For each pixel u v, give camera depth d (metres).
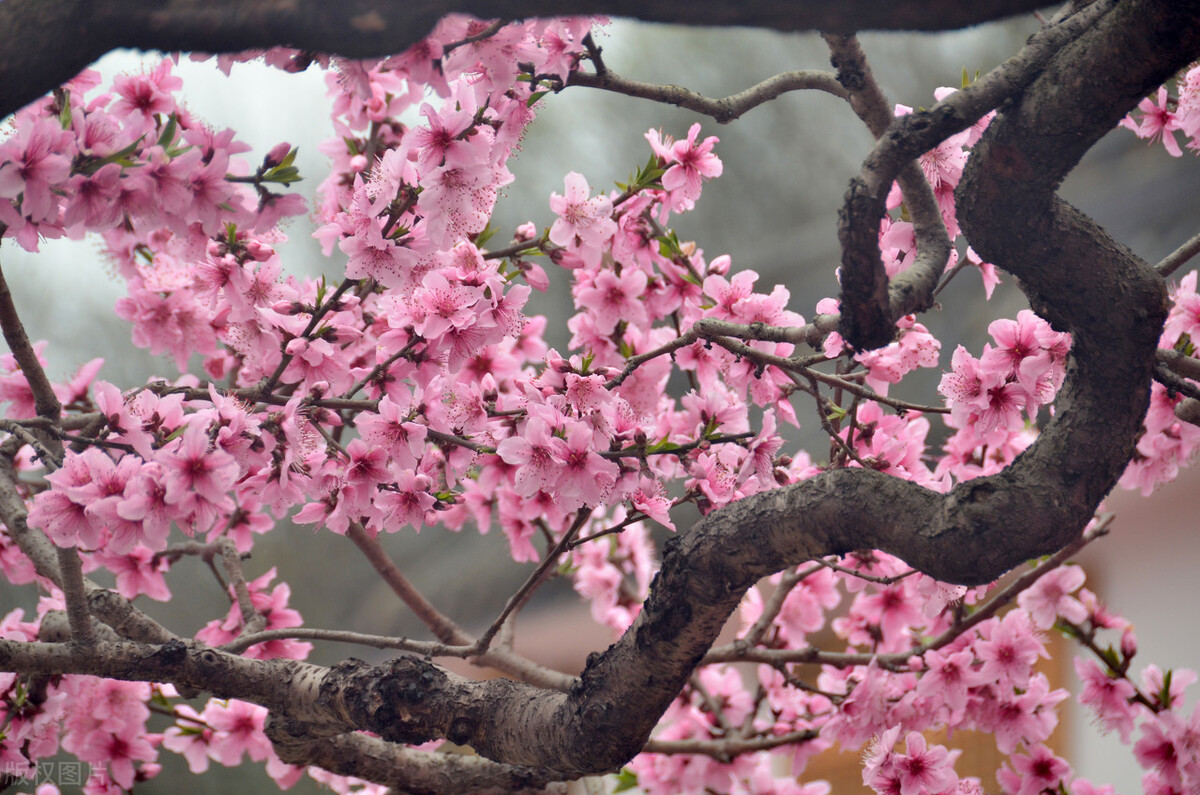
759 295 3.83
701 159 3.83
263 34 3.43
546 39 3.66
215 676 3.71
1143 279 3.54
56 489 3.61
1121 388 3.55
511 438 3.69
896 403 3.72
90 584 3.81
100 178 3.58
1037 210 3.54
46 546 3.79
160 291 3.91
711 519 3.63
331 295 3.78
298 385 3.77
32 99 3.45
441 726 3.70
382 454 3.72
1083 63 3.50
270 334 3.72
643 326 3.91
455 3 3.42
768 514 3.60
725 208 12.16
